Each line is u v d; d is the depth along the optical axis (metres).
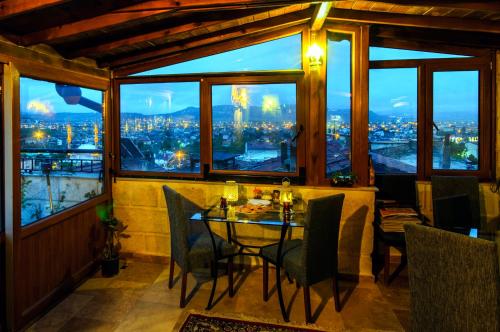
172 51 3.17
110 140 3.47
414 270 1.60
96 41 2.74
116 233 3.49
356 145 3.09
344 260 3.07
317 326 2.33
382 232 2.96
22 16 2.09
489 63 3.27
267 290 2.69
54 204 2.70
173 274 3.06
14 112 2.21
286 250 2.60
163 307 2.58
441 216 2.40
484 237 2.09
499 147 3.27
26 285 2.36
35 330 2.28
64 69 2.74
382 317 2.45
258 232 3.26
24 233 2.32
